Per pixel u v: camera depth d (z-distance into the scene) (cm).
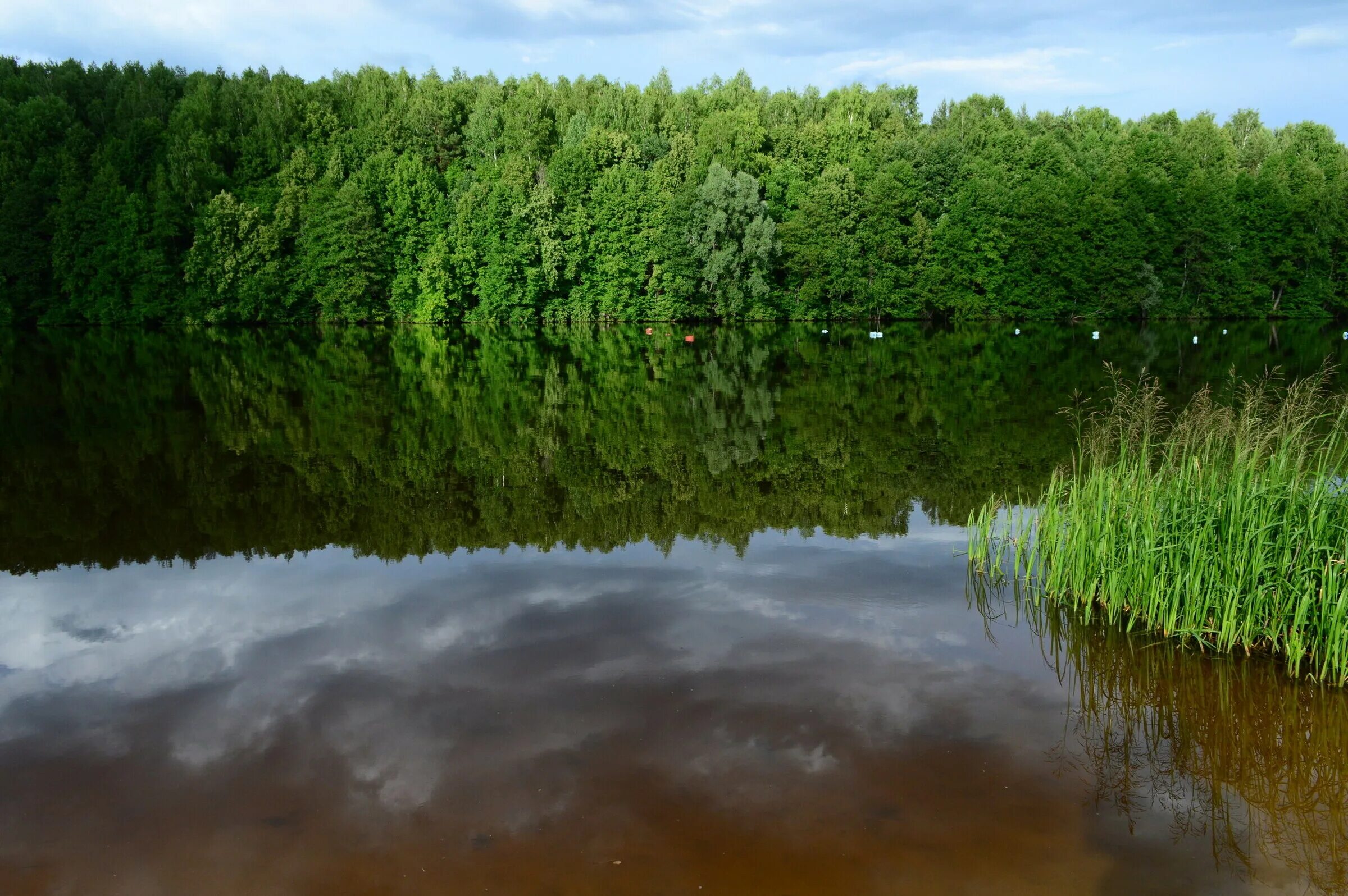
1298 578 888
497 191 6856
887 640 938
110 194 6444
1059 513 1165
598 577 1138
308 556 1239
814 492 1595
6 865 582
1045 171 7288
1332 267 6694
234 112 7562
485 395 2928
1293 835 628
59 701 811
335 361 4094
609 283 7056
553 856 586
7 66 8312
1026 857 591
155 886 562
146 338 5544
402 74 9131
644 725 754
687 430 2238
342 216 6706
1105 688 840
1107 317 6881
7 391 2991
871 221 7038
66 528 1391
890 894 552
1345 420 1232
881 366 3738
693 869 573
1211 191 6606
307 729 752
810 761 700
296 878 567
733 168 7362
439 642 932
